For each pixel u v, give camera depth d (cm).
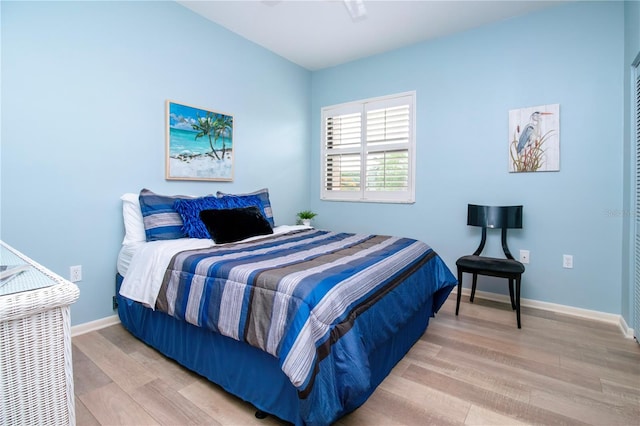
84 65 217
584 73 257
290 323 124
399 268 189
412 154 343
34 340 70
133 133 245
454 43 315
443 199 327
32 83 195
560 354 198
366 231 381
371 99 371
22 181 194
